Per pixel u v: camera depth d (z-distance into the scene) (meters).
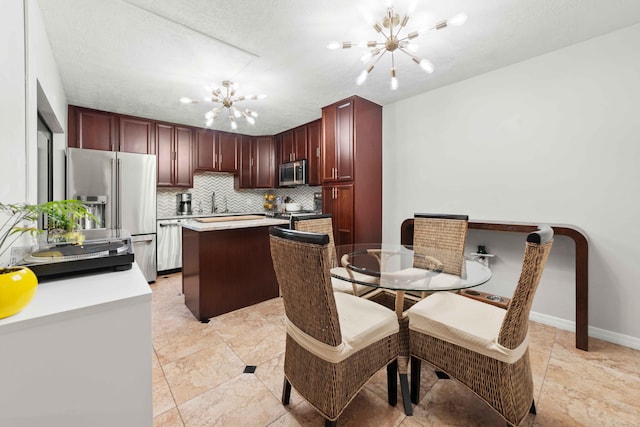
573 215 2.21
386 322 1.40
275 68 2.49
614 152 2.03
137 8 1.73
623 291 2.02
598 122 2.09
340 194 3.33
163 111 3.69
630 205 1.98
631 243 1.98
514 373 1.18
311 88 2.95
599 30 1.99
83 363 0.77
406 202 3.29
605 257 2.08
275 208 5.53
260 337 2.16
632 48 1.95
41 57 1.79
